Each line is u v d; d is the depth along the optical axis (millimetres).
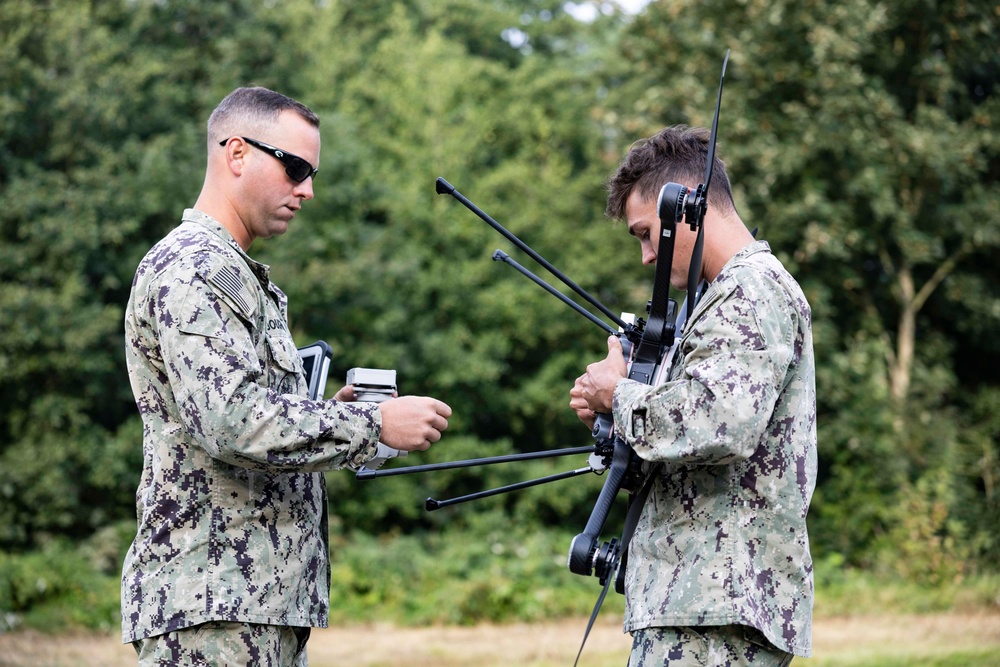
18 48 11445
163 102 12516
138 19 12453
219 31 13281
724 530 2053
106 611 9211
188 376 2068
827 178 12062
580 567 2164
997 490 11578
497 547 11531
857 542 11523
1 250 10977
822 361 11992
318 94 13922
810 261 12344
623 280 13023
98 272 11867
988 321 12773
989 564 10883
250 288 2213
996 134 11922
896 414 12031
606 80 14945
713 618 1999
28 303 10820
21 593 9281
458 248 13578
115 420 12352
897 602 9672
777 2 11633
